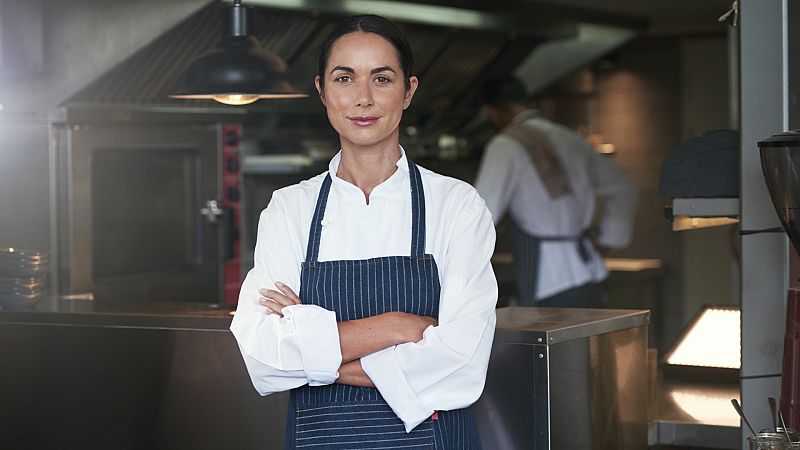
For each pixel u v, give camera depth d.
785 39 2.43
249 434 2.72
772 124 2.45
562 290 4.96
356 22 2.04
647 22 6.16
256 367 2.04
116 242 4.09
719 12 5.97
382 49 2.03
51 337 2.94
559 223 4.96
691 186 2.65
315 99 5.38
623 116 6.86
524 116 5.05
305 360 2.00
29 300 3.04
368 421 2.04
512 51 5.91
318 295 2.06
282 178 5.49
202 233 4.46
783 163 2.13
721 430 2.81
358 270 2.06
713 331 3.58
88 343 2.90
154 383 2.82
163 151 4.28
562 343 2.42
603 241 5.21
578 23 5.72
